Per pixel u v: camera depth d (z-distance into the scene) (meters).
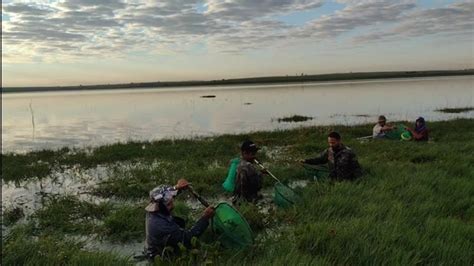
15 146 20.98
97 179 12.27
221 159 13.88
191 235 5.77
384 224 6.14
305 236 5.66
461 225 5.99
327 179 9.12
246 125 27.81
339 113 33.91
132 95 108.88
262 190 9.76
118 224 7.27
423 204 7.14
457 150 12.85
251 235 5.88
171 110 45.12
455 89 66.75
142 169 12.48
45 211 8.70
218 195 9.59
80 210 8.76
